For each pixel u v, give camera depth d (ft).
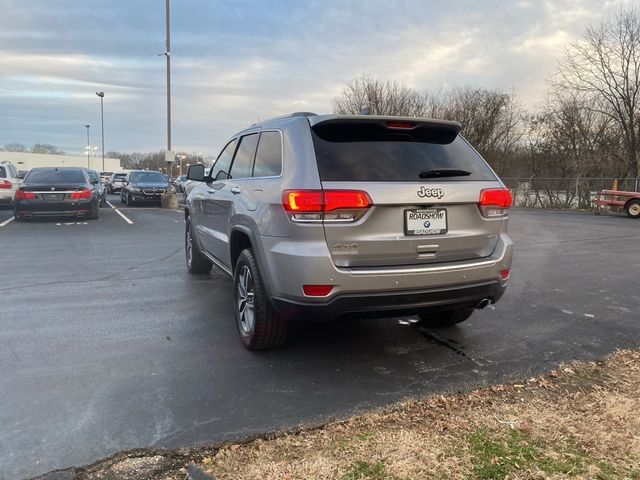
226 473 8.31
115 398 11.06
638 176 87.61
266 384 11.89
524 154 115.03
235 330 15.76
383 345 14.52
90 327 15.92
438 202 11.92
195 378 12.16
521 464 8.50
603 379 12.24
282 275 11.65
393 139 12.66
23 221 49.06
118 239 36.70
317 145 11.87
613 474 8.21
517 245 36.40
